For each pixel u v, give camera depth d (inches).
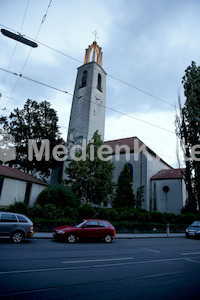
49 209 697.0
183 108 1084.5
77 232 496.4
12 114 1202.0
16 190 820.0
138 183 1133.7
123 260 313.9
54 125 1270.9
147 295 180.2
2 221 427.2
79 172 899.4
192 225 790.5
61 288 187.0
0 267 239.0
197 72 1090.1
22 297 163.2
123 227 766.5
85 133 1282.0
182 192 1068.5
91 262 290.4
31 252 336.5
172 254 387.2
